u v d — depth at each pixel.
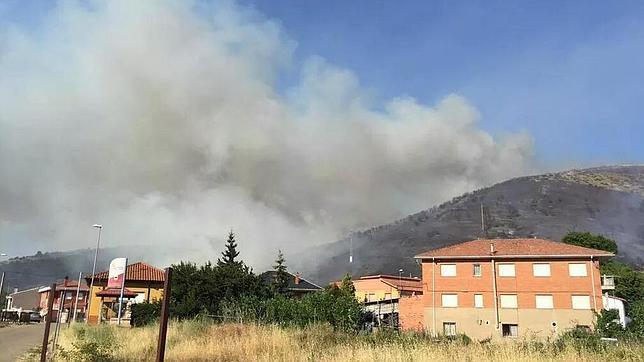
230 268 44.22
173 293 40.91
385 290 86.44
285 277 77.81
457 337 20.25
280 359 16.55
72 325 40.34
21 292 115.44
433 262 56.62
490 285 53.94
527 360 14.36
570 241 78.56
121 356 17.42
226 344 19.22
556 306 51.41
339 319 26.64
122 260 43.88
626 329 25.45
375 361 15.22
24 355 20.41
